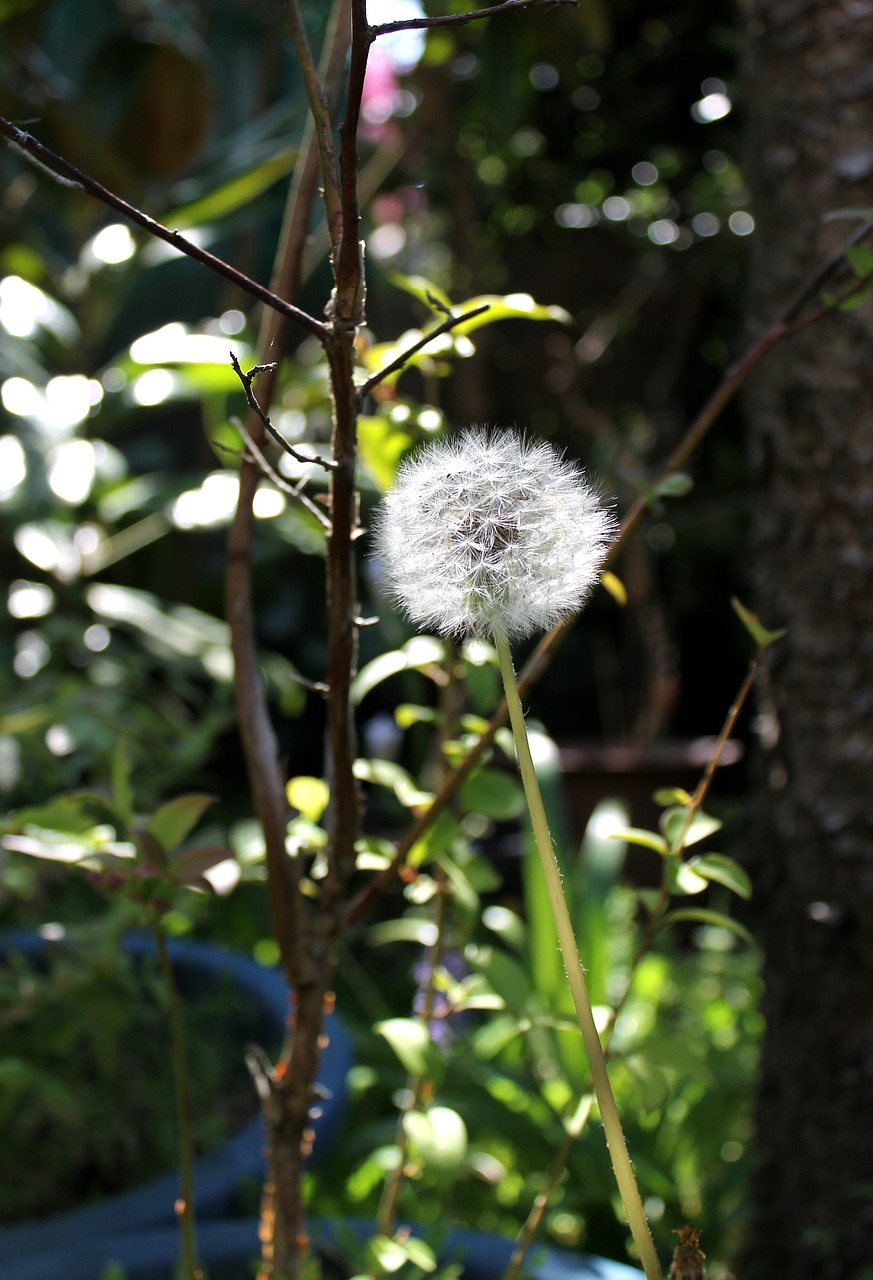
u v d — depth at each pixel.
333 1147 0.88
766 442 0.74
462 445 0.35
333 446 0.38
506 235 2.49
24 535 1.30
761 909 0.76
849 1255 0.70
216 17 1.90
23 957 0.90
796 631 0.72
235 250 1.89
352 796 0.44
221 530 1.85
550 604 0.34
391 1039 0.45
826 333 0.70
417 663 0.51
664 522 2.24
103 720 1.02
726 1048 1.08
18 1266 0.55
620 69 2.32
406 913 1.48
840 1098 0.71
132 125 1.50
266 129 1.56
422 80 1.83
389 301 2.25
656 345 2.45
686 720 2.41
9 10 1.48
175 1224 0.66
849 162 0.69
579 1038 0.88
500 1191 0.90
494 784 0.50
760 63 0.74
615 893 1.50
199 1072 0.89
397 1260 0.46
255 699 0.47
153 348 0.61
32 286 1.48
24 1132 0.77
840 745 0.70
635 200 2.42
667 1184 0.84
